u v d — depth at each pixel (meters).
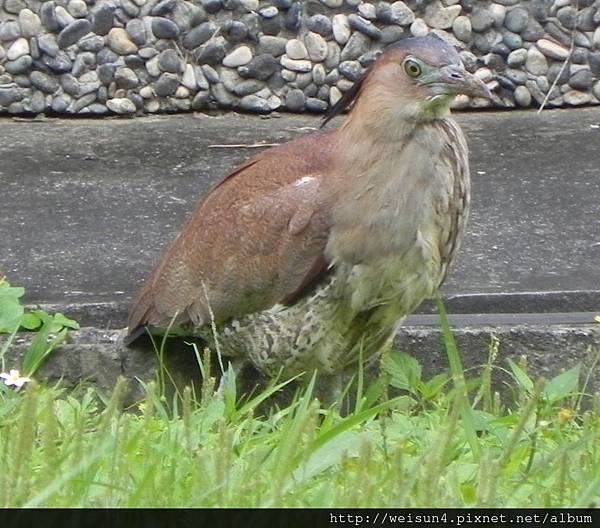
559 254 12.49
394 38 16.72
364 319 10.34
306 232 10.11
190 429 8.38
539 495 7.72
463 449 8.69
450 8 16.70
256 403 9.56
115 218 13.35
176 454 8.23
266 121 16.50
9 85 16.50
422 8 16.72
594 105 16.78
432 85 9.72
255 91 16.69
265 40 16.62
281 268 10.22
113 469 7.93
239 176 10.73
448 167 9.95
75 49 16.50
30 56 16.48
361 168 9.93
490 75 16.72
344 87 16.75
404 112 9.78
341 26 16.62
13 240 12.84
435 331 11.20
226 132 16.02
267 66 16.67
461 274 12.12
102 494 7.67
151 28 16.53
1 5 16.47
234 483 7.75
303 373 10.64
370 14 16.64
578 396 10.38
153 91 16.62
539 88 16.73
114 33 16.52
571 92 16.75
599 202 13.61
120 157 15.07
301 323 10.34
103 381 11.18
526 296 11.67
